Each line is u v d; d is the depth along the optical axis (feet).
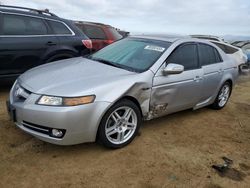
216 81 18.15
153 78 13.48
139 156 12.39
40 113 10.95
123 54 15.30
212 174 11.59
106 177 10.75
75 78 12.30
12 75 18.53
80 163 11.50
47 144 12.72
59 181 10.29
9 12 18.37
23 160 11.39
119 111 12.66
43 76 12.71
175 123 16.62
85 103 11.13
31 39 18.93
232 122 17.85
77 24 27.84
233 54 36.42
